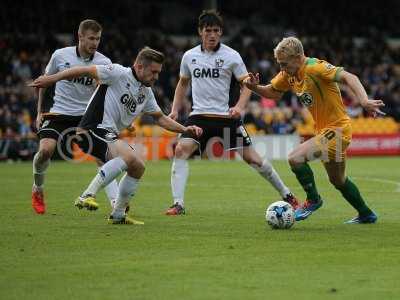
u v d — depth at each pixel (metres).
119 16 131.75
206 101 41.09
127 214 39.38
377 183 59.31
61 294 22.41
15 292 22.66
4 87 103.25
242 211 41.44
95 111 34.31
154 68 33.88
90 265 26.12
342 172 35.16
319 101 34.16
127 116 34.78
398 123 113.38
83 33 38.09
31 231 33.34
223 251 28.58
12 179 63.22
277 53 33.72
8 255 27.86
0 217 38.25
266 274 24.78
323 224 35.84
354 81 32.59
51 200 46.75
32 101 96.06
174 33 142.12
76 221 36.69
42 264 26.31
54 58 38.81
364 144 102.06
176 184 40.53
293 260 26.89
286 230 33.78
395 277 24.38
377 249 28.94
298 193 52.47
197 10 146.50
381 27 148.88
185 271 25.20
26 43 112.69
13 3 122.00
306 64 33.66
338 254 27.95
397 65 132.50
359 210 36.03
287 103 110.69
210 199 47.84
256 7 147.12
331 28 141.25
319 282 23.73
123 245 29.84
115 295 22.25
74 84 38.66
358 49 132.88
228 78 41.09
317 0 146.50
